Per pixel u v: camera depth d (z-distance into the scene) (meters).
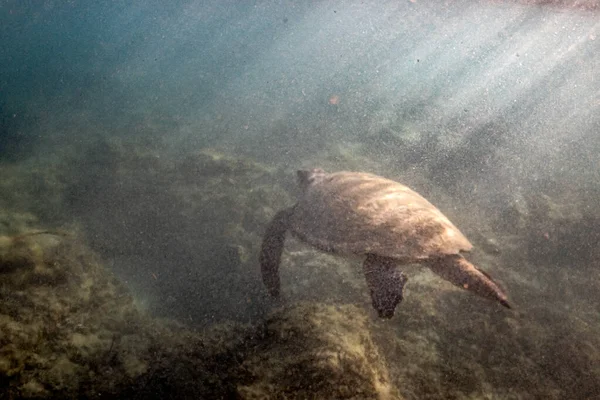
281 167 10.88
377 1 34.94
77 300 5.49
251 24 93.56
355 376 3.54
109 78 31.52
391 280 4.26
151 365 4.37
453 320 5.45
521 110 15.77
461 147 11.41
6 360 4.18
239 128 16.56
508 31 33.22
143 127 17.83
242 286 6.81
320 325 3.98
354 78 25.23
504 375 4.74
